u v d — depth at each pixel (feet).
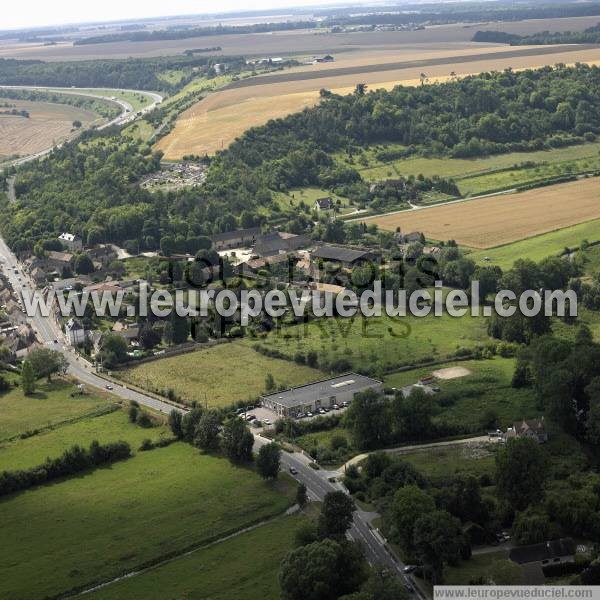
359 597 574.15
